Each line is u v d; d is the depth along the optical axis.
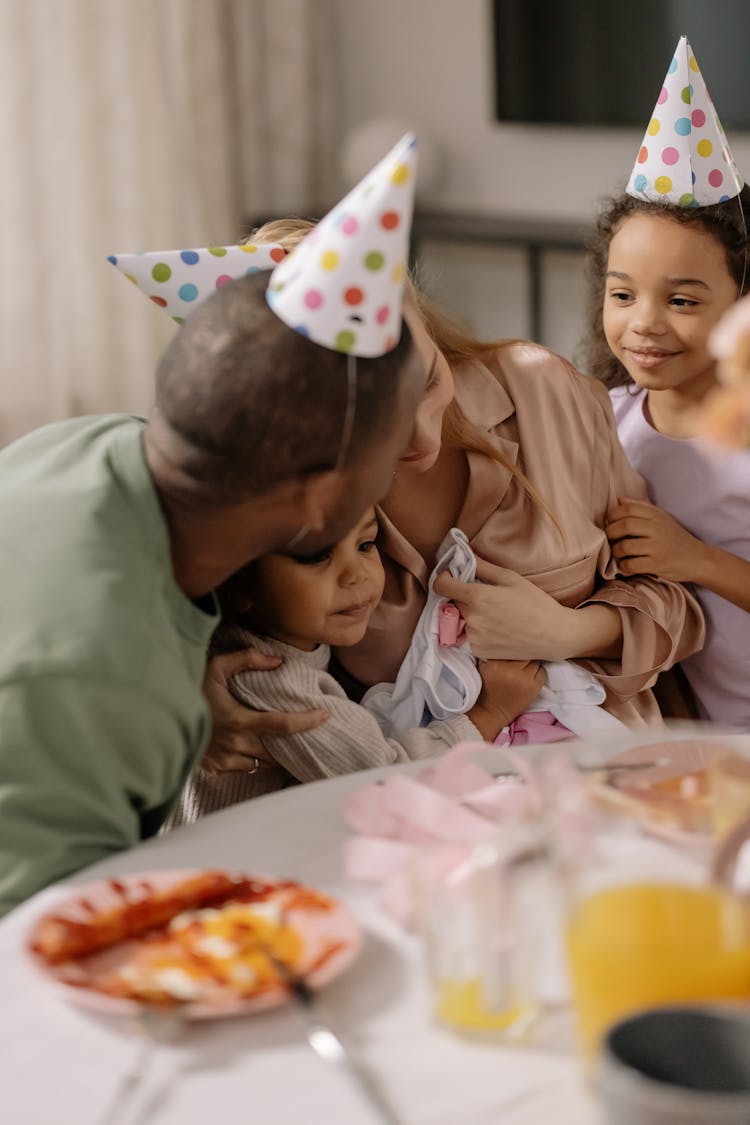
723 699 1.66
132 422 1.12
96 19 3.46
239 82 3.96
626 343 1.66
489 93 3.90
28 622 0.90
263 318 0.92
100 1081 0.67
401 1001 0.73
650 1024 0.59
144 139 3.61
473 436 1.43
